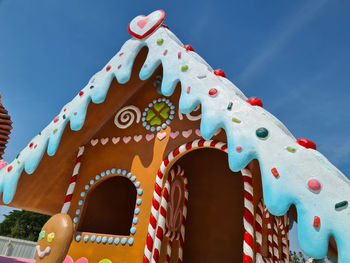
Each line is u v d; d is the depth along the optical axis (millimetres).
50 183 5738
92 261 4520
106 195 5973
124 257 4332
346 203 2500
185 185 6070
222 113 3521
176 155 4602
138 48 4812
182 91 3980
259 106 3857
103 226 5699
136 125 5445
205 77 3908
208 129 3514
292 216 6910
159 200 4477
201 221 5996
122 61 4773
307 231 2549
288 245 6812
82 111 4750
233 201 5938
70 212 5230
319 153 3064
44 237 3535
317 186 2670
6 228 26375
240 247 5535
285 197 2777
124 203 6332
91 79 5086
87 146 5781
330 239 2717
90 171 5477
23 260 13789
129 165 5113
